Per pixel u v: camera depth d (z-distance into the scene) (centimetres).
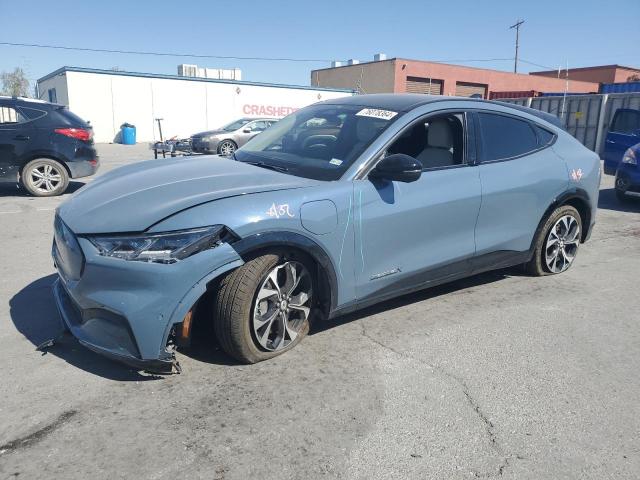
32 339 344
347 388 298
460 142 405
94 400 279
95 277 280
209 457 239
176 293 274
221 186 315
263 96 3019
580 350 357
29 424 258
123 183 340
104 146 2358
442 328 383
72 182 1104
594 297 457
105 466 231
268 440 251
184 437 251
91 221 293
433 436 259
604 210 875
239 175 339
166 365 286
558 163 469
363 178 342
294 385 299
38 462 232
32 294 423
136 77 2617
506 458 246
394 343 356
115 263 275
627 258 584
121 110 2614
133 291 274
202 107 2828
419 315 405
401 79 3966
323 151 369
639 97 1753
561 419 278
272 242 297
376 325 384
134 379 299
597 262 565
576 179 482
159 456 238
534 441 259
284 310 321
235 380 301
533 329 388
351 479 229
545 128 479
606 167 1087
